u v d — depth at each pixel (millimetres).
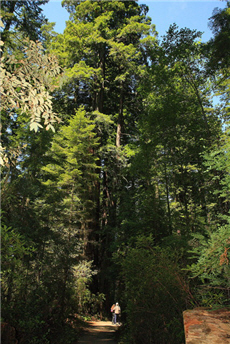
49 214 11109
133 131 23453
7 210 9445
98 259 19859
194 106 13406
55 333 9234
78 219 14312
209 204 12680
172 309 6297
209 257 3566
